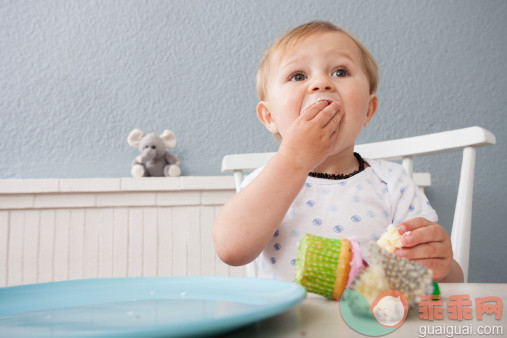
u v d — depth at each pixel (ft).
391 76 5.70
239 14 5.67
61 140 5.36
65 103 5.41
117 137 5.41
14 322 0.96
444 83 5.74
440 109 5.70
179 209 4.95
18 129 5.33
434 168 5.57
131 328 0.80
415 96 5.69
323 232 2.34
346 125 2.28
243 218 1.87
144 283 1.38
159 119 5.47
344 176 2.54
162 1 5.62
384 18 5.79
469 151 2.89
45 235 4.79
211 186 4.91
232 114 5.53
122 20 5.57
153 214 4.92
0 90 5.37
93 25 5.54
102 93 5.45
